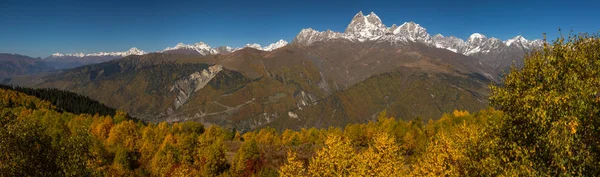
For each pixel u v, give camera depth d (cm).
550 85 1942
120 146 7931
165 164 7088
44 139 2505
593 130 1766
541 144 1909
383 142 3250
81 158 2670
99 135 10550
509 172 1916
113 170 6159
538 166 1891
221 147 7606
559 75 1955
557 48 2008
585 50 1975
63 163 2533
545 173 1822
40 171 2427
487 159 2070
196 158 7669
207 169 7131
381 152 3142
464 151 2388
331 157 2978
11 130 2317
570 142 1762
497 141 2105
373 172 2803
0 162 2284
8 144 2308
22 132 2352
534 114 1878
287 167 3488
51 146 2552
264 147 10238
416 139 7938
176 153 7631
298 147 10138
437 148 3181
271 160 8406
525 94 2003
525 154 1931
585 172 1778
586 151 1750
